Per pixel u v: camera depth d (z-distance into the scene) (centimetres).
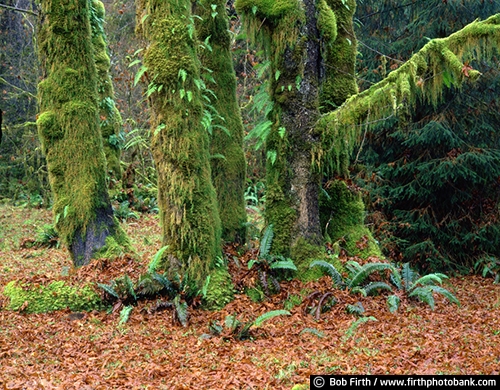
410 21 1347
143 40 833
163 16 812
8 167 2042
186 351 662
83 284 836
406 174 1260
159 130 813
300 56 862
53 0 883
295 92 872
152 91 799
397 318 747
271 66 890
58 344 697
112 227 924
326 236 926
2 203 1948
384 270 896
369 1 1406
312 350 639
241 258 892
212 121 936
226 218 932
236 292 833
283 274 866
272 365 594
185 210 818
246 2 850
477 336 651
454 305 855
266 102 893
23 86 2164
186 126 818
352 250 930
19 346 690
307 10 870
